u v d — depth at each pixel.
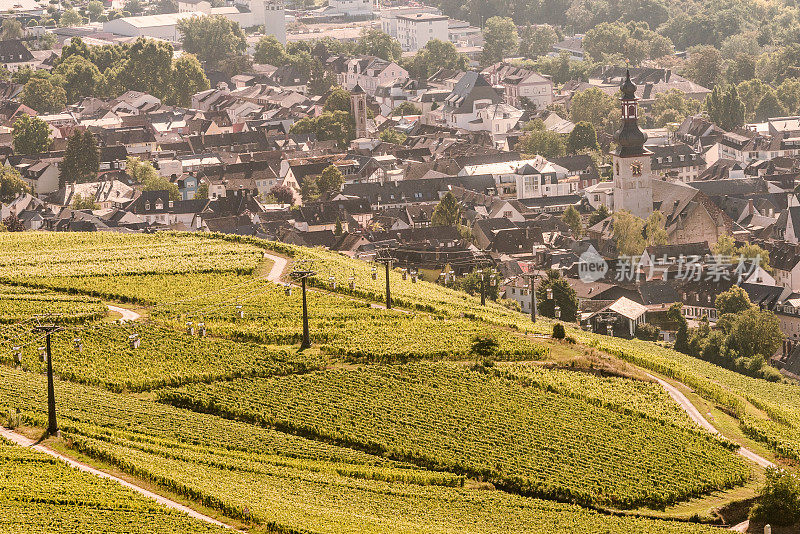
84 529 199.25
